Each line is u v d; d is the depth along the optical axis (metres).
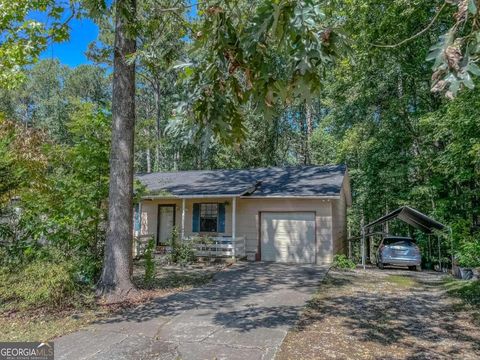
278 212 14.34
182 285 9.16
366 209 20.09
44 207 8.39
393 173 16.94
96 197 8.77
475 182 14.26
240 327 5.68
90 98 34.06
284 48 2.07
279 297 7.82
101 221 8.88
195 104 2.49
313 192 13.63
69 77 33.91
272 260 14.16
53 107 34.25
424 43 13.25
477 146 9.48
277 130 23.20
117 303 7.23
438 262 15.17
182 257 13.13
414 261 13.07
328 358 4.53
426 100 16.64
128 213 7.93
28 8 7.29
